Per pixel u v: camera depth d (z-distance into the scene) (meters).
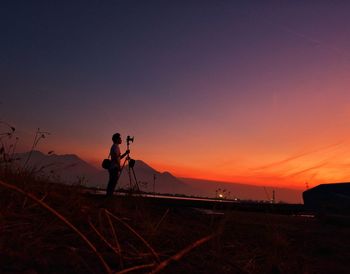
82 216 4.80
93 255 3.89
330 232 9.54
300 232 8.98
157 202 13.46
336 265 5.70
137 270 3.65
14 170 5.45
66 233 4.45
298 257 5.69
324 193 13.49
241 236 6.80
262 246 5.88
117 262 3.79
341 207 12.31
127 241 4.70
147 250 4.42
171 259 2.74
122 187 8.35
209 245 5.19
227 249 5.27
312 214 14.05
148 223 5.63
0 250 3.42
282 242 6.01
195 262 4.28
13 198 4.78
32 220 4.37
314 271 5.11
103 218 5.56
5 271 3.08
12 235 3.82
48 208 2.23
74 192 5.82
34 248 3.66
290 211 15.86
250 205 15.34
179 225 7.03
